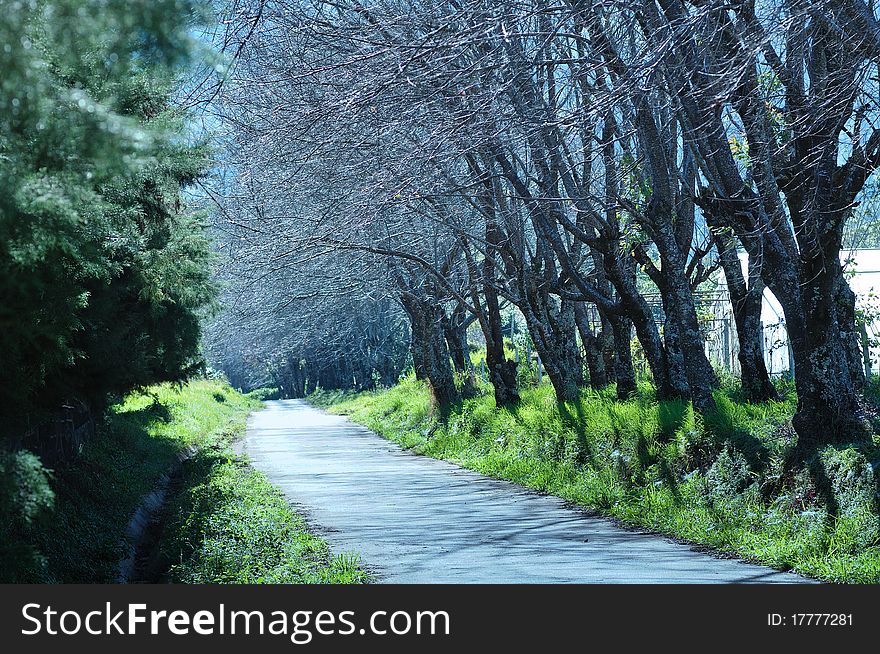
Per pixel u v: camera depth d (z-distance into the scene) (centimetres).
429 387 5338
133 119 704
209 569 1534
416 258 3791
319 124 2319
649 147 2322
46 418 1639
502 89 1791
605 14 1698
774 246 1919
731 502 1911
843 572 1416
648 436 2459
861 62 1512
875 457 1647
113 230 1191
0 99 660
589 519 2177
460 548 1794
